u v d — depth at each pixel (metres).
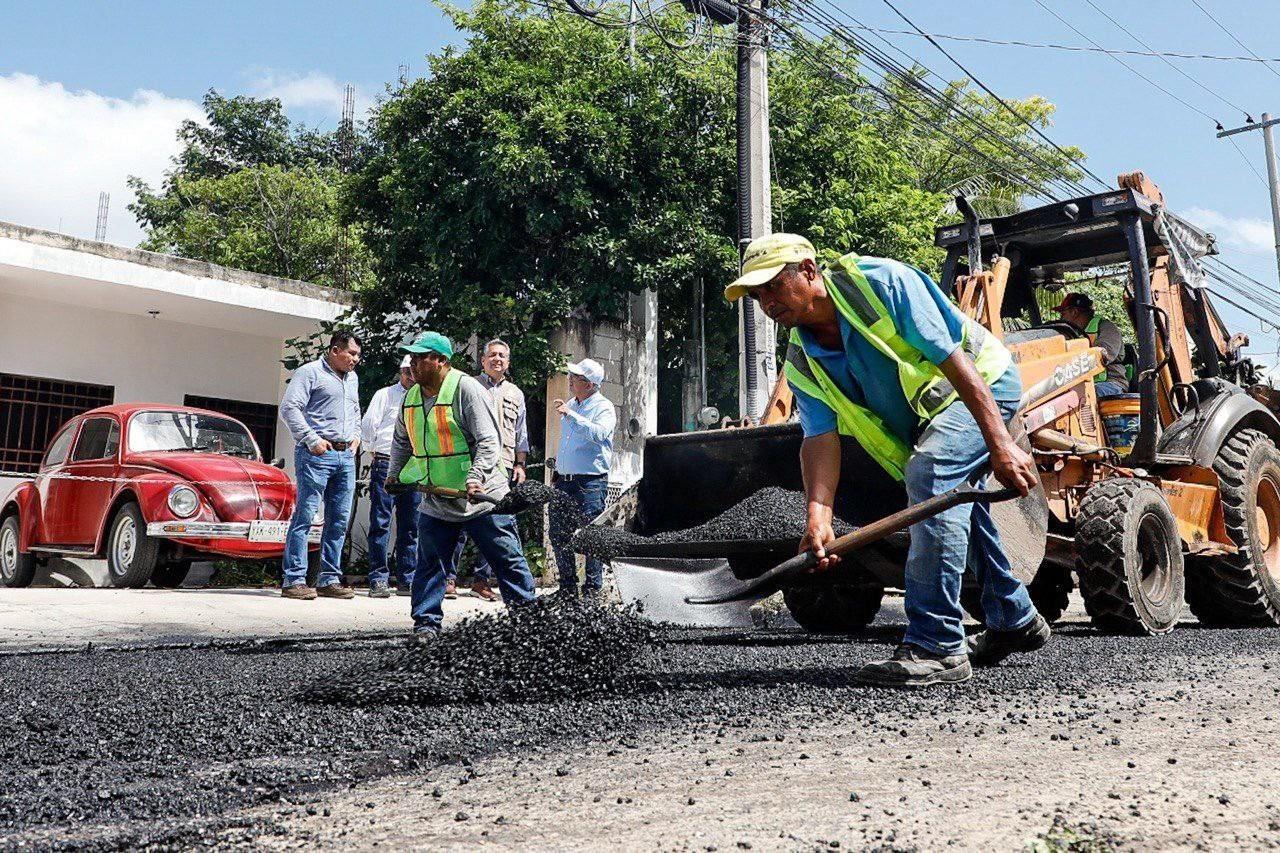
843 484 5.34
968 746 2.50
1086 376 6.50
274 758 2.45
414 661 3.50
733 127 14.12
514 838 1.72
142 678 3.89
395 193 13.76
